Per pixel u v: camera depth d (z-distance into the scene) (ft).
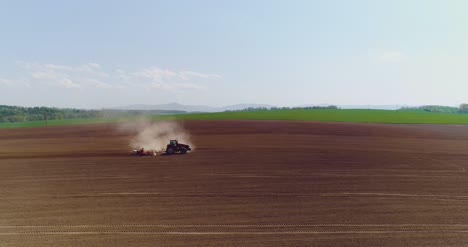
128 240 51.37
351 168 98.78
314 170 95.76
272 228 55.67
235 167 99.19
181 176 88.43
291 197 71.36
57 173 92.27
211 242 50.60
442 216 61.31
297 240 51.44
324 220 59.11
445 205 67.15
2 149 139.95
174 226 56.39
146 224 57.16
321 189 77.20
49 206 65.87
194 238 51.96
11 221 58.65
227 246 49.26
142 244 50.03
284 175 89.71
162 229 55.21
